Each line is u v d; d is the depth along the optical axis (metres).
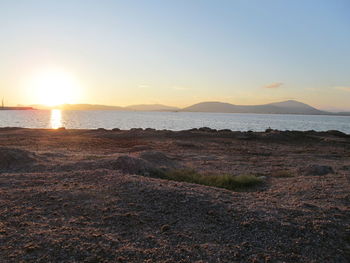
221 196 7.68
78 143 22.44
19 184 8.55
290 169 13.42
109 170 10.40
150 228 5.61
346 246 5.11
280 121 138.50
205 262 4.45
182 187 8.38
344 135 33.16
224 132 32.62
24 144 21.03
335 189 8.80
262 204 7.11
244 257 4.66
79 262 4.32
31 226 5.47
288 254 4.79
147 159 13.63
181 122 101.69
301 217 6.20
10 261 4.26
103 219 5.94
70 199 7.09
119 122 90.44
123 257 4.50
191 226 5.74
